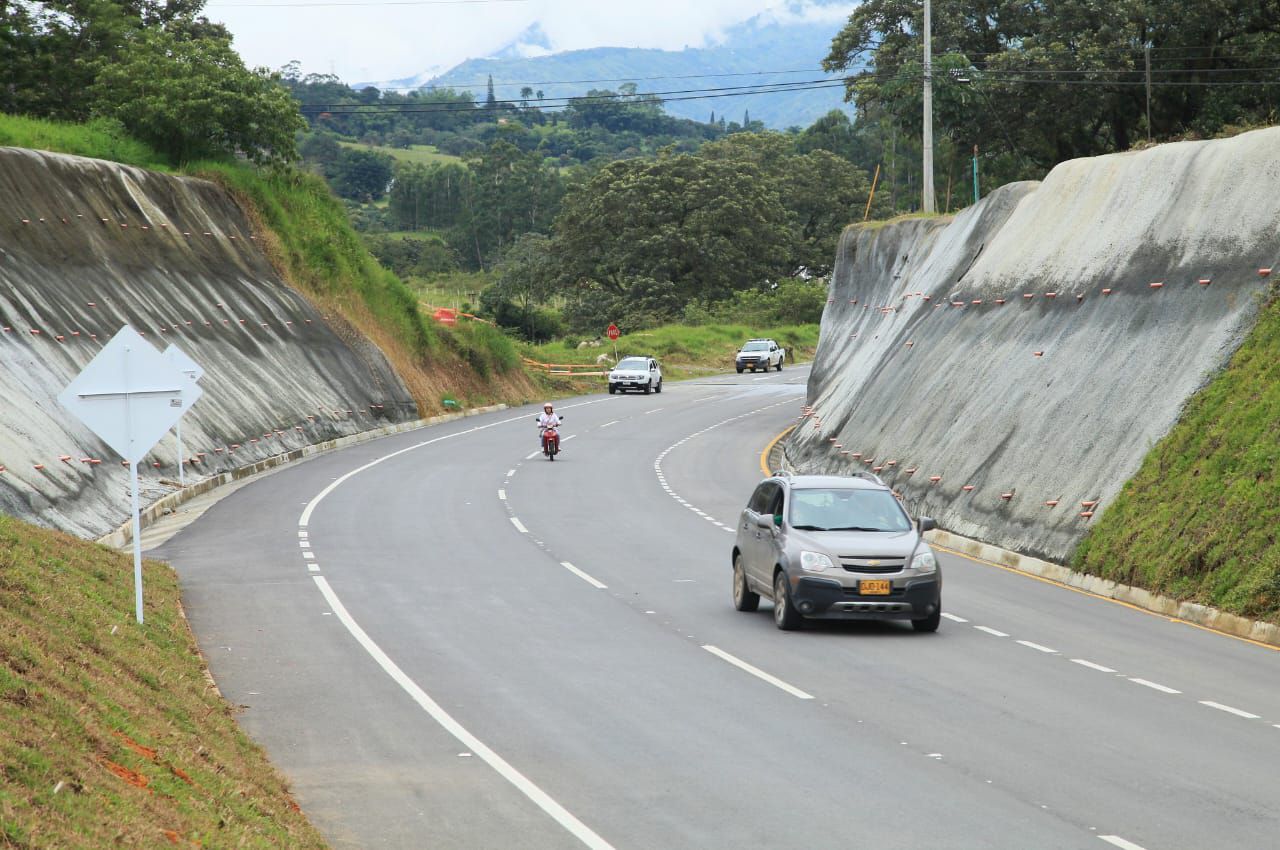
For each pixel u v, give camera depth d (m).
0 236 58.19
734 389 121.38
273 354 75.06
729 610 30.38
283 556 38.06
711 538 42.72
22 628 17.22
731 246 190.12
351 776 17.05
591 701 21.28
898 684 22.58
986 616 29.69
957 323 55.09
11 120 76.50
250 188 88.12
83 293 60.47
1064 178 53.25
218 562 36.91
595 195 191.25
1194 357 37.88
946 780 16.67
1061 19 91.50
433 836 14.57
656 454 71.31
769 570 28.38
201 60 89.44
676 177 190.25
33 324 52.88
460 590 32.62
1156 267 43.03
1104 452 38.22
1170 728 19.42
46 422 45.59
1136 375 39.78
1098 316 44.09
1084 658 24.97
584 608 30.33
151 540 41.28
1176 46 89.81
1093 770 17.08
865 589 26.70
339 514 47.44
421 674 23.36
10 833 10.42
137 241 70.44
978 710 20.59
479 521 46.06
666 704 21.08
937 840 14.23
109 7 96.50
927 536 43.59
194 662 23.12
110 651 18.92
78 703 15.13
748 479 61.25
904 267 73.50
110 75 87.06
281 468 62.91
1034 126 95.69
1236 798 15.78
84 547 29.75
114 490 45.75
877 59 98.94
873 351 67.69
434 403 93.94
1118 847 13.95
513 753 18.14
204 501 51.03
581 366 136.88
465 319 113.44
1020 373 46.44
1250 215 40.44
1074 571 34.66
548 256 195.38
